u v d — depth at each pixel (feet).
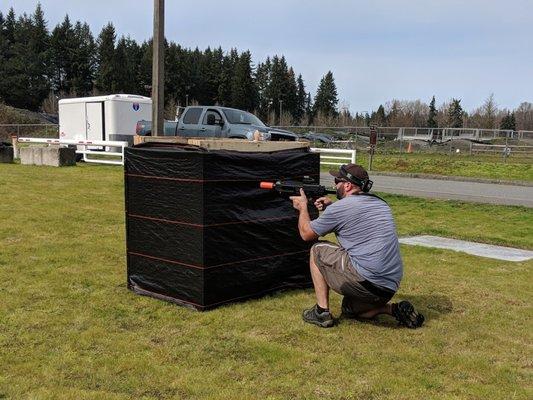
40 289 16.28
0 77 248.52
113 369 11.13
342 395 10.30
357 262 13.42
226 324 13.89
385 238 13.47
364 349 12.55
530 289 17.98
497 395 10.48
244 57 315.17
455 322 14.62
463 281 18.83
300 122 291.79
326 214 13.82
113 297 15.83
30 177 43.93
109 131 70.74
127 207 16.39
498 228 30.30
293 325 13.97
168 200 15.28
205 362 11.60
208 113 51.44
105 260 19.86
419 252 23.44
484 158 91.66
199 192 14.56
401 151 102.32
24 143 91.86
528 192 48.67
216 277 15.03
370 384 10.78
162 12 42.11
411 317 13.93
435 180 59.82
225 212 15.06
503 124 202.69
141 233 16.05
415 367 11.65
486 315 15.28
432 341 13.17
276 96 326.44
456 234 28.27
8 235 23.27
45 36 295.89
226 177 14.98
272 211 16.22
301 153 17.02
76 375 10.82
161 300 15.66
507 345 13.12
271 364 11.60
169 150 15.31
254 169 15.66
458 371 11.54
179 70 297.74
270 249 16.31
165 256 15.49
